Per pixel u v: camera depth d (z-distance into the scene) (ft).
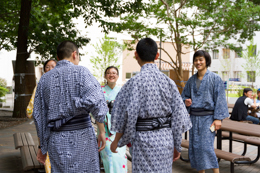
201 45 50.83
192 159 12.74
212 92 12.23
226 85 56.70
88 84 7.44
